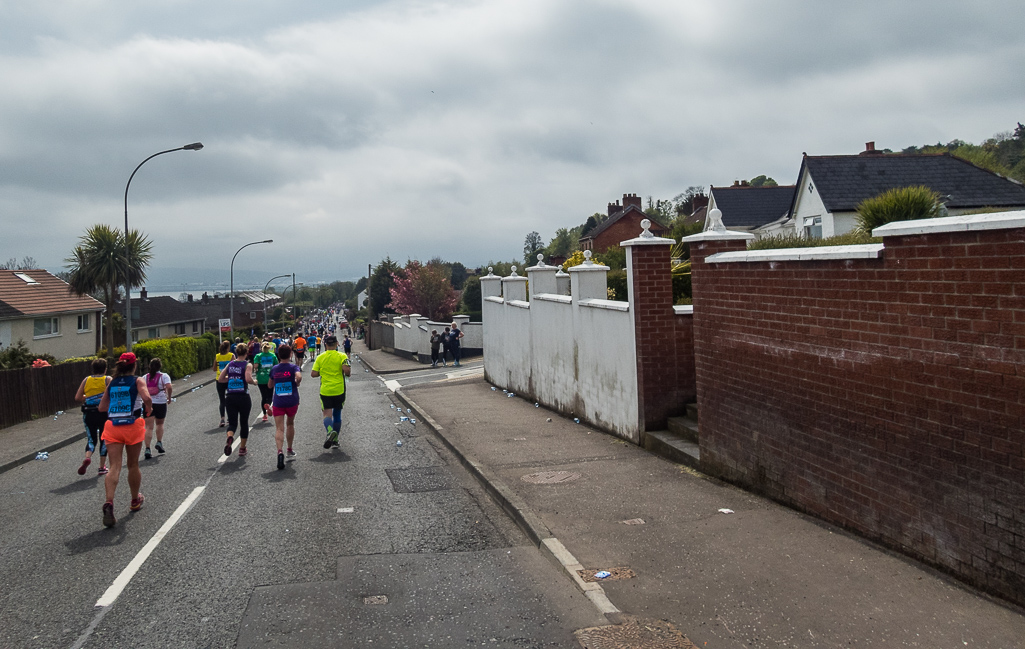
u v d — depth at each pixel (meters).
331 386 11.10
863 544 5.18
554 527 6.25
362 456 10.58
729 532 5.76
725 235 7.68
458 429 12.30
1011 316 3.93
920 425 4.65
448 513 7.22
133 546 6.38
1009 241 3.91
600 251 50.28
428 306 62.56
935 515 4.56
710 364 7.70
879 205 15.66
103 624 4.64
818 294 5.71
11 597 5.18
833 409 5.59
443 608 4.73
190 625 4.58
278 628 4.49
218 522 7.09
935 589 4.33
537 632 4.29
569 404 13.10
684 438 9.08
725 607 4.40
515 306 17.53
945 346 4.41
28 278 42.09
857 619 4.09
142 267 42.56
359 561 5.76
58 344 39.66
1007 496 4.01
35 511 8.01
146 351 31.97
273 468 9.86
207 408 19.58
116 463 7.21
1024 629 3.80
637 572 5.09
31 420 17.86
